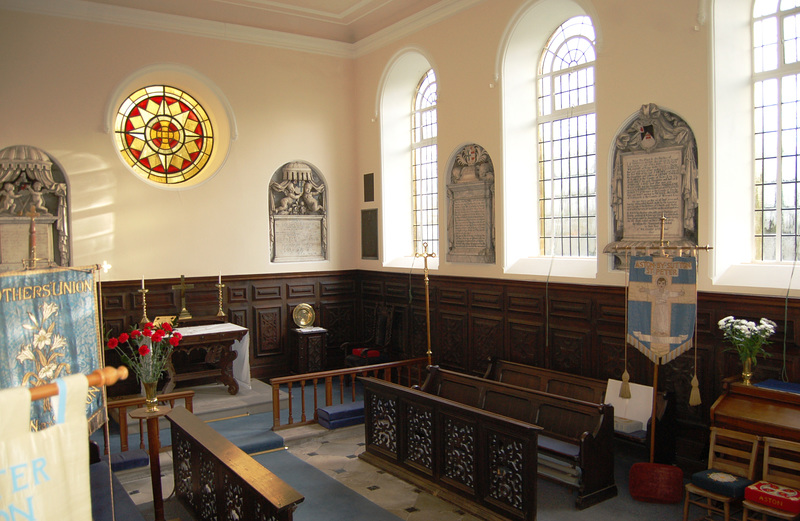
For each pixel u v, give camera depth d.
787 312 6.59
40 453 2.59
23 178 10.03
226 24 11.68
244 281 12.15
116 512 5.48
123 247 10.91
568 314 8.91
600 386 7.97
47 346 4.01
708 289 7.29
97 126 10.62
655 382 6.83
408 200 12.94
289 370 12.68
